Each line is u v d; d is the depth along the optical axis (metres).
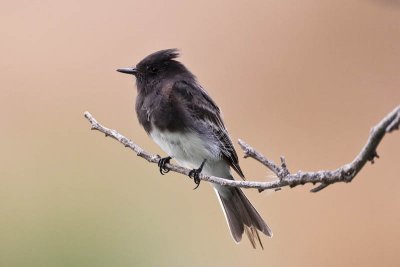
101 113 13.03
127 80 13.40
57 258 10.45
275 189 5.81
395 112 4.61
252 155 5.77
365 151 4.89
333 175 5.22
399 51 13.52
